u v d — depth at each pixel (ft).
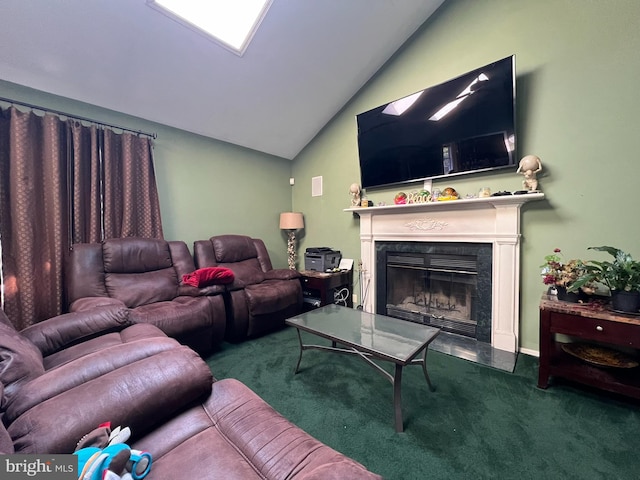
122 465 2.02
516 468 3.75
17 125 6.53
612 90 5.84
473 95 7.32
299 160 13.01
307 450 2.43
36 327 4.66
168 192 9.54
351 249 11.05
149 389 2.82
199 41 7.02
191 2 6.30
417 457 3.94
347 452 4.04
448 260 8.42
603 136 5.97
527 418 4.68
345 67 9.20
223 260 9.80
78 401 2.53
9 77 6.56
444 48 8.18
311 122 11.28
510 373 6.12
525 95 6.88
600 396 5.24
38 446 2.16
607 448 4.04
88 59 6.65
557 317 5.34
